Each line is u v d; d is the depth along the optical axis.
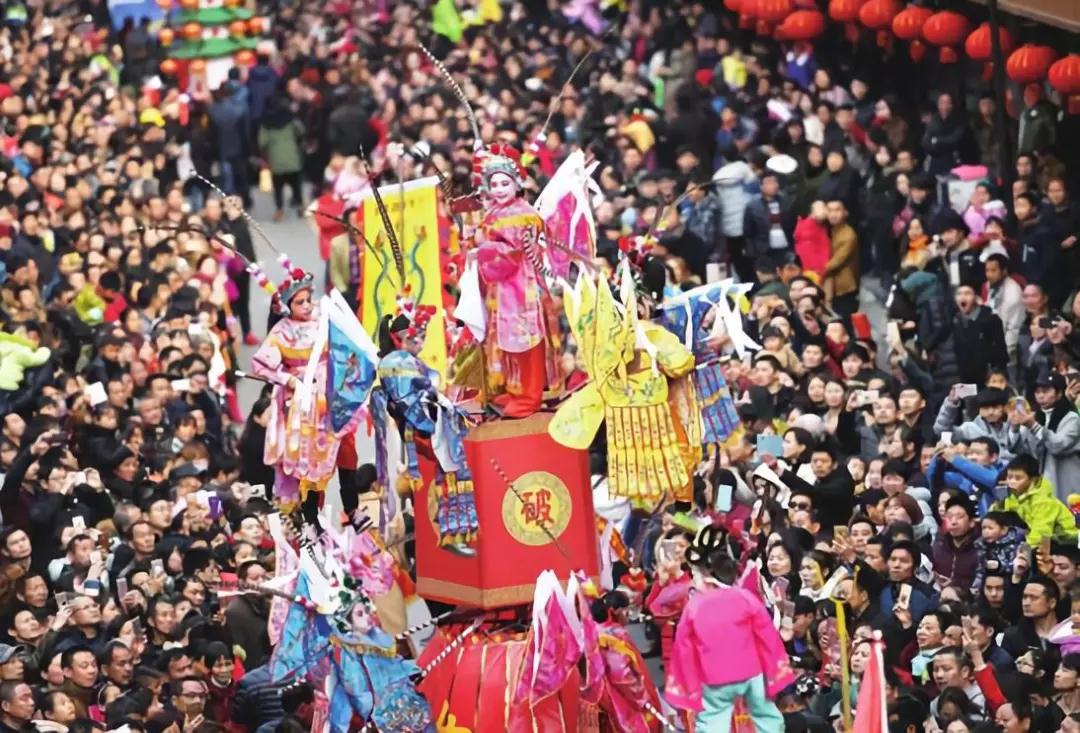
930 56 83.88
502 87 89.69
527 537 40.94
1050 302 64.56
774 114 82.06
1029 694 43.28
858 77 83.75
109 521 52.38
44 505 51.75
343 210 78.31
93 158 82.69
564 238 42.19
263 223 90.06
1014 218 67.00
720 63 88.94
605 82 87.50
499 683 40.41
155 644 46.69
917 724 43.09
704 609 40.06
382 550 41.75
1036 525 50.28
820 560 47.62
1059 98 75.62
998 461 52.44
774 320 60.78
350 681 39.84
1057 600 46.72
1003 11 74.38
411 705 40.06
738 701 40.16
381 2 102.12
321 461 40.22
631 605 44.25
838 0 82.75
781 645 40.25
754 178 72.88
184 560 47.88
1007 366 61.75
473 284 41.03
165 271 69.69
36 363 60.91
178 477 54.25
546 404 41.94
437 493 40.72
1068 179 72.19
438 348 45.47
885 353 69.19
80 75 92.88
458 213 42.53
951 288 65.12
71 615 45.62
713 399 41.84
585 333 40.59
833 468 51.88
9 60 95.75
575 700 40.50
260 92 91.19
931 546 49.84
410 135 82.75
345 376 39.91
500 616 41.25
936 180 72.38
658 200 71.62
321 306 40.16
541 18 100.50
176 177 84.62
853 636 45.25
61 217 75.06
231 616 45.97
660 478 40.53
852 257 71.00
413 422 39.69
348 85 91.25
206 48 99.06
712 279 70.62
